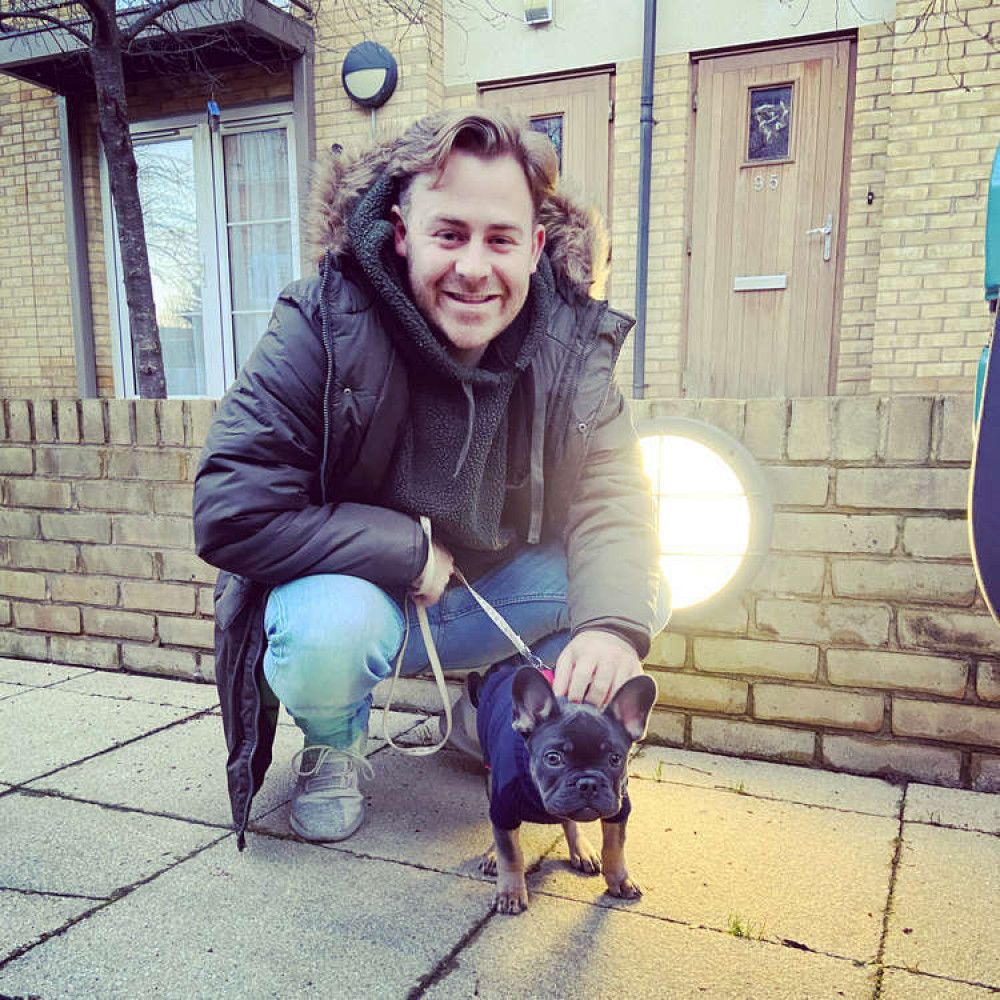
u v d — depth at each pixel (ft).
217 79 21.29
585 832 6.63
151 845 6.35
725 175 20.56
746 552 7.93
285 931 5.25
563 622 6.86
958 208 17.88
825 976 4.82
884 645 7.65
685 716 8.39
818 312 20.22
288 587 5.89
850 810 7.03
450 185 5.11
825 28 19.13
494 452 6.13
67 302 25.41
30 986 4.69
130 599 10.74
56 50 21.42
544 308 5.76
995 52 17.22
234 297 24.77
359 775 7.68
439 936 5.21
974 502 4.24
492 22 21.71
